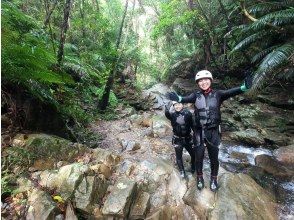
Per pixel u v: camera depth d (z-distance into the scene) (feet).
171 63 59.72
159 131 23.66
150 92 46.19
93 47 34.65
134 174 14.70
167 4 38.75
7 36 13.02
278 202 15.01
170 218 12.92
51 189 12.28
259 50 30.68
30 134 14.82
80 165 13.16
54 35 23.56
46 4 23.90
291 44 22.81
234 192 13.71
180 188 14.21
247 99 29.27
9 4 15.48
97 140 20.89
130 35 48.24
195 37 42.80
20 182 12.19
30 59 13.14
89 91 30.50
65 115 19.98
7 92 14.88
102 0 56.13
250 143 22.91
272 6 26.81
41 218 10.87
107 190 13.16
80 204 11.94
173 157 18.34
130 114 30.25
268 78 24.04
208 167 17.54
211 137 13.21
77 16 33.63
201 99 13.26
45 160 13.93
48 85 18.04
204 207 13.05
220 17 36.81
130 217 12.61
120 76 47.44
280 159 19.75
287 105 26.16
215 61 37.86
